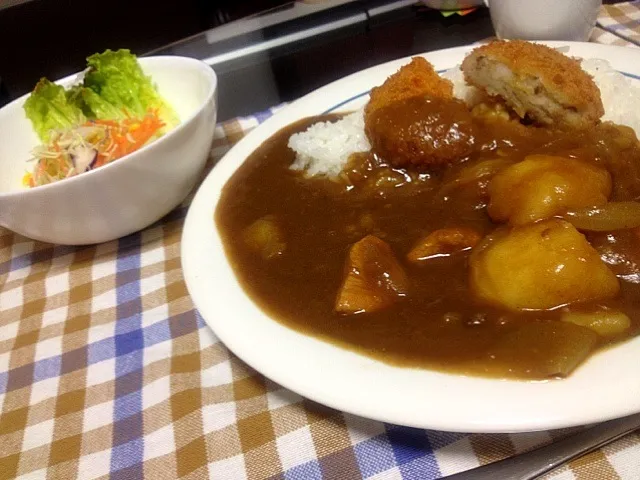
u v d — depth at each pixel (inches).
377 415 6.1
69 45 20.9
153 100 11.9
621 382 5.7
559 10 12.5
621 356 6.0
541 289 6.7
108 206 10.0
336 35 15.9
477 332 6.7
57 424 7.9
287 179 10.5
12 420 8.1
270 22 16.5
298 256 8.7
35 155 10.8
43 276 10.7
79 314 9.7
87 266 10.7
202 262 8.8
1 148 11.2
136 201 10.2
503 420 5.7
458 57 12.5
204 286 8.3
